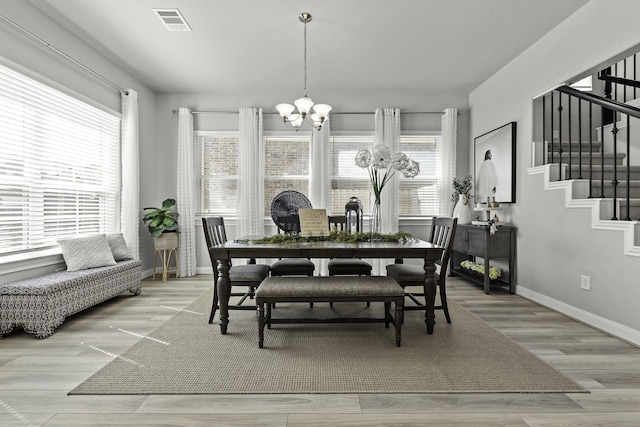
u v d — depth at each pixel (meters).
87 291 3.20
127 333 2.82
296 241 3.07
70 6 3.16
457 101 5.57
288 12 3.27
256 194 5.39
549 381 2.01
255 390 1.91
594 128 4.45
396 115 5.43
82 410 1.72
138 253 4.62
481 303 3.77
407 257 2.77
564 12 3.29
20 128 3.07
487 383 1.99
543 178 3.69
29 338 2.71
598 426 1.60
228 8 3.20
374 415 1.69
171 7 3.18
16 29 2.95
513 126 4.22
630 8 2.73
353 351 2.45
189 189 5.34
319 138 5.40
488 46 3.96
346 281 2.63
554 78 3.57
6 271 2.89
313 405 1.77
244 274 2.98
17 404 1.78
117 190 4.46
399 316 2.53
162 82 5.04
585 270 3.10
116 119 4.43
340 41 3.83
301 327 2.98
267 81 5.02
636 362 2.27
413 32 3.65
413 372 2.12
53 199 3.47
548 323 3.09
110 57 4.22
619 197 3.34
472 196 5.40
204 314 3.34
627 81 3.32
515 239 4.20
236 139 5.57
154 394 1.87
